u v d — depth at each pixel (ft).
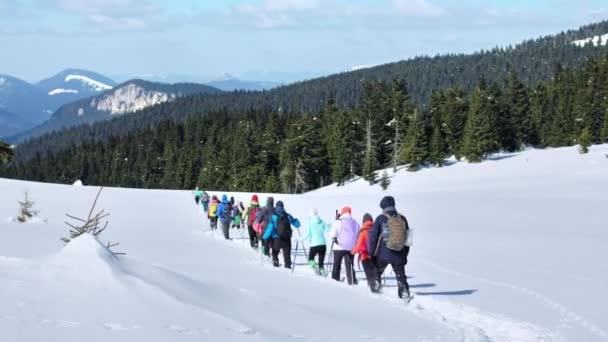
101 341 13.73
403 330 22.99
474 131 262.47
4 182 159.02
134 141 501.15
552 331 25.61
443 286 37.45
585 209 101.35
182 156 408.26
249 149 325.01
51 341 13.14
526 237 65.21
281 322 20.71
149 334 14.90
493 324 27.12
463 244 60.39
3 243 50.83
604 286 35.94
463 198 141.69
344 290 32.55
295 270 45.78
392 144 284.00
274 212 47.42
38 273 18.93
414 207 118.32
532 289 35.17
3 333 13.10
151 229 80.74
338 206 119.24
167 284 21.09
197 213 114.21
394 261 33.24
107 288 18.19
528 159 252.21
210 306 20.21
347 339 19.67
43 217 93.20
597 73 340.39
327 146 302.86
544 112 330.34
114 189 175.11
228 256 50.72
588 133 254.27
